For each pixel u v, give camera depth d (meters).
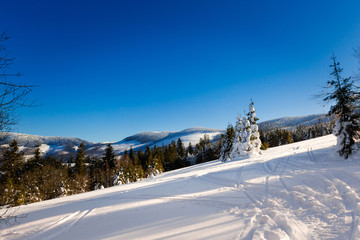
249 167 16.03
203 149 78.25
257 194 8.12
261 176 11.37
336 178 7.89
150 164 62.91
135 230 5.88
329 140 30.53
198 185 12.52
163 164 74.56
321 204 5.88
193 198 8.99
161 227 5.85
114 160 55.28
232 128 36.72
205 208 7.30
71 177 45.34
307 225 4.86
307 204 6.14
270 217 5.65
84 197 15.41
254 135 30.19
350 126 12.83
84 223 7.36
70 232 6.52
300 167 12.29
